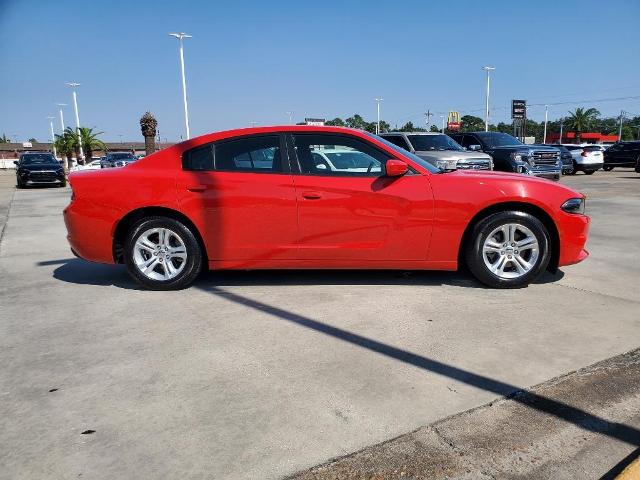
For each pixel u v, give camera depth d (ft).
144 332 12.34
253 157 15.48
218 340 11.75
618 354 10.69
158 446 7.75
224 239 15.35
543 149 48.85
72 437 8.02
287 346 11.34
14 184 82.23
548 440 7.79
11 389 9.57
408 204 14.93
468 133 54.19
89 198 15.57
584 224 15.40
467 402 8.85
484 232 15.19
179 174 15.43
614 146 88.58
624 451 7.52
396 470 7.14
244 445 7.73
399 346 11.23
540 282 16.21
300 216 15.06
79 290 16.11
